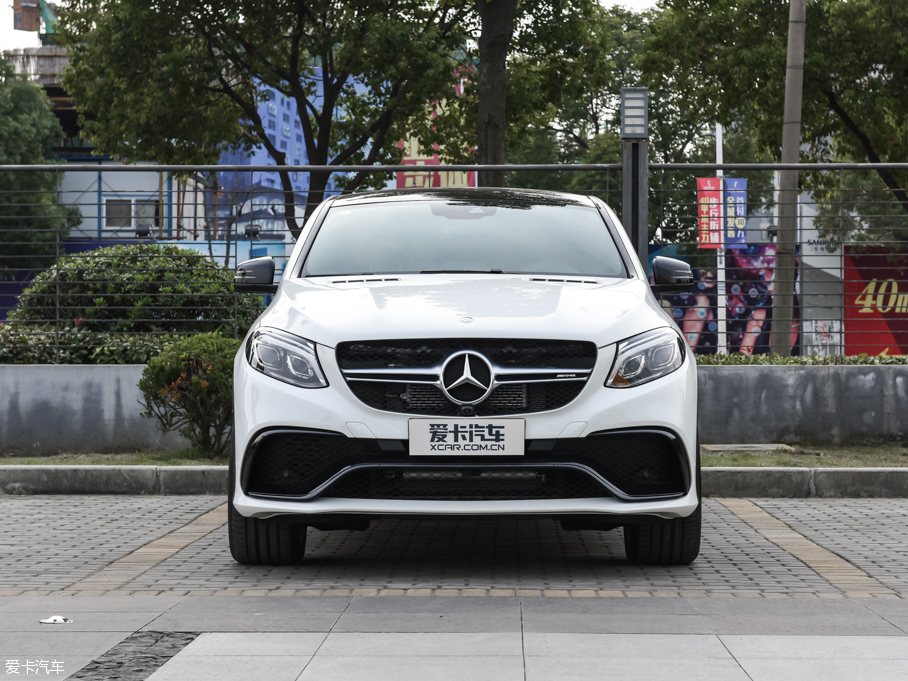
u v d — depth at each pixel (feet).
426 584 15.23
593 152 122.93
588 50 79.87
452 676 10.33
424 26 77.51
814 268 32.45
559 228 19.30
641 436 14.87
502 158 50.49
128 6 74.79
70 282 31.50
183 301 31.65
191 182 37.47
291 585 15.14
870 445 29.58
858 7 68.44
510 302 15.57
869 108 70.28
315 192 31.68
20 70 149.69
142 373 27.96
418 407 14.61
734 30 72.59
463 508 14.48
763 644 11.57
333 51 81.20
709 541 19.03
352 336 14.82
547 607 13.50
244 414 15.10
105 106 84.58
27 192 31.50
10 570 16.42
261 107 141.49
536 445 14.55
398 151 88.48
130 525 20.81
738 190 31.65
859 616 13.01
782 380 29.68
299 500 14.82
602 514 14.89
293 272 18.16
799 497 24.71
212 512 22.41
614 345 14.92
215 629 12.31
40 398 29.89
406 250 18.44
